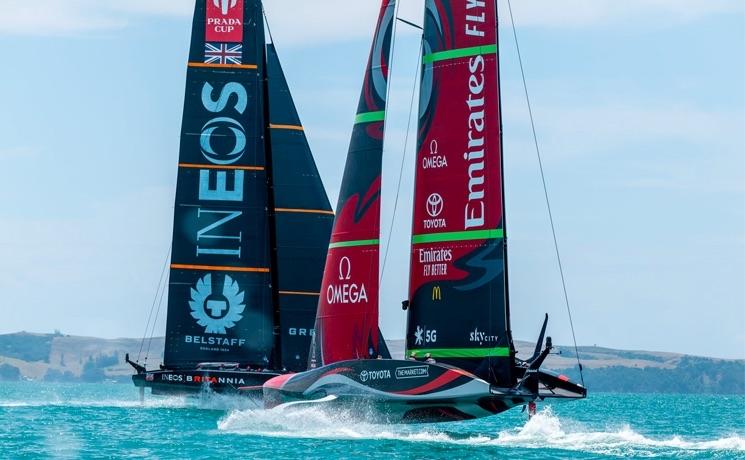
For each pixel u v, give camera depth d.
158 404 165.00
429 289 112.81
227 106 161.25
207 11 161.62
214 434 121.38
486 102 111.56
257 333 160.38
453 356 111.38
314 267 161.38
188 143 160.75
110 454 106.62
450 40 113.31
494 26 111.94
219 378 155.75
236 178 160.88
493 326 110.12
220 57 161.25
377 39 121.06
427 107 113.94
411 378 110.75
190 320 160.50
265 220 161.25
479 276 110.81
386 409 114.00
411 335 113.50
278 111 162.62
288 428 121.69
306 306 160.88
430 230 113.19
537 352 109.69
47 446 113.31
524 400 108.88
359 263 119.25
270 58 163.25
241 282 160.62
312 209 161.88
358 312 118.94
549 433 122.94
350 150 121.06
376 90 120.38
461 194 111.94
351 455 103.25
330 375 116.19
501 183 110.75
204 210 160.75
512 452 106.00
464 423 174.75
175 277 160.62
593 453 106.62
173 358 160.75
